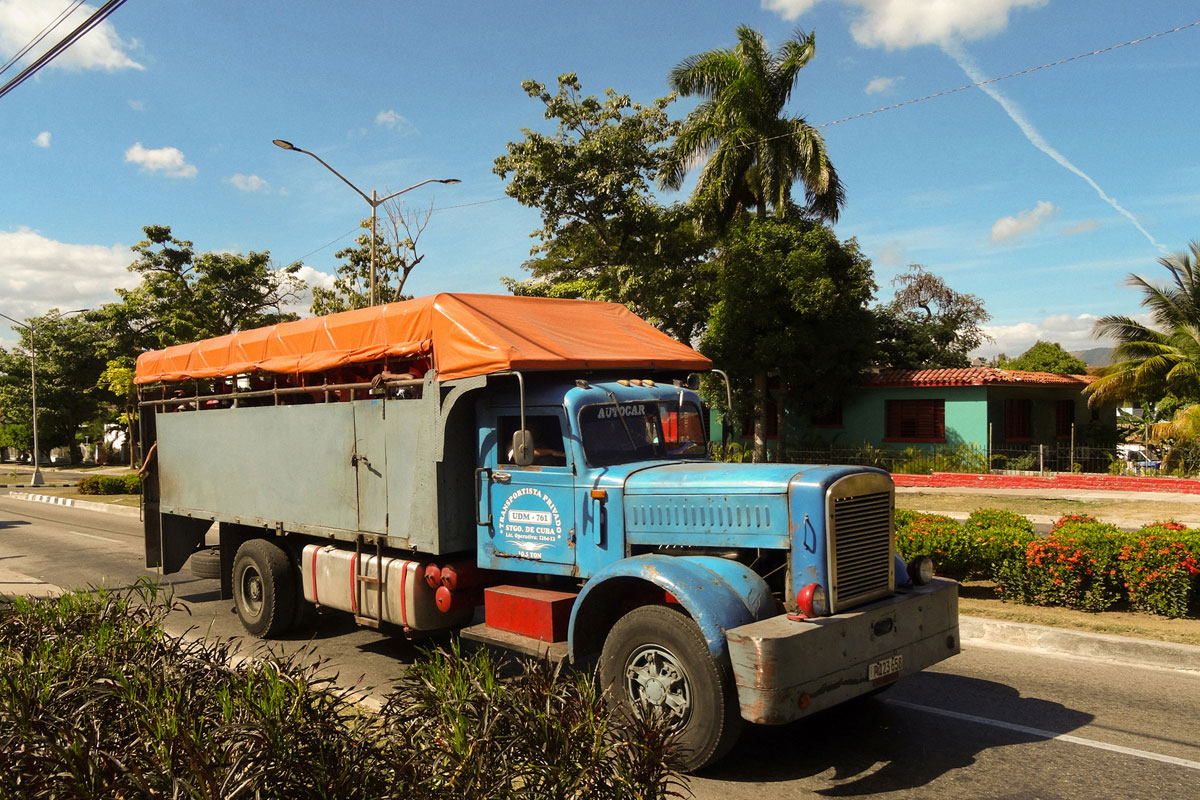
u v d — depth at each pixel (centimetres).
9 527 1922
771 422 2842
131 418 4000
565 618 583
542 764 324
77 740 330
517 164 2344
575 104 2356
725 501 523
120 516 2162
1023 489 2025
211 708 383
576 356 621
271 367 829
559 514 600
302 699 362
